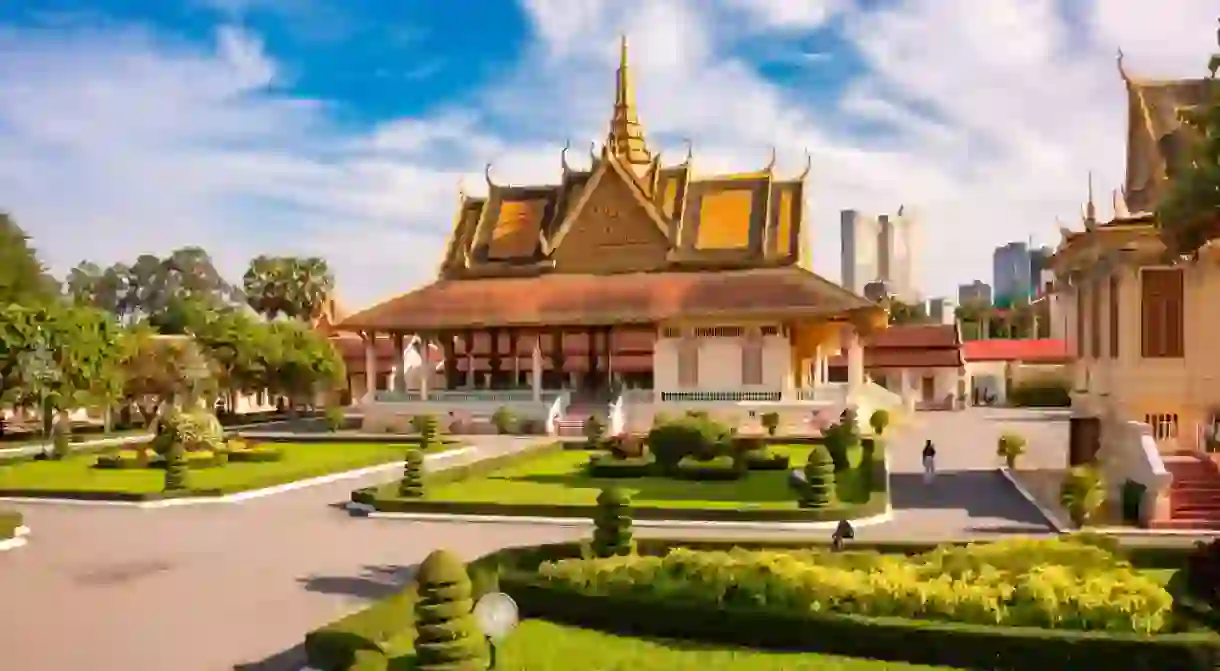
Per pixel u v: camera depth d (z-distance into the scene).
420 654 12.12
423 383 57.34
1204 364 26.05
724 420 50.97
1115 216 29.06
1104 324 28.36
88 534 25.14
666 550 20.16
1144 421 26.39
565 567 16.86
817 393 51.12
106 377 49.62
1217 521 22.83
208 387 61.31
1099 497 23.47
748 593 15.24
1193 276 26.11
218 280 143.75
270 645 15.20
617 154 65.31
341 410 58.97
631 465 34.03
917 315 128.50
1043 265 35.94
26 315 46.75
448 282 63.44
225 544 23.59
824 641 14.36
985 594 14.38
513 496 29.39
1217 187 16.48
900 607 14.54
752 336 53.78
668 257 60.00
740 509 25.27
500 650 14.30
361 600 17.97
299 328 70.56
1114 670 12.98
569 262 62.00
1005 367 87.69
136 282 139.38
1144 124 30.03
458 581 12.30
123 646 15.24
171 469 31.34
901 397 72.25
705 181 62.19
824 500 25.61
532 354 60.97
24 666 14.33
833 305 51.94
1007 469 35.50
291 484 34.00
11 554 22.58
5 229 57.28
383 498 28.12
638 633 15.35
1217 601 14.53
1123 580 14.69
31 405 48.72
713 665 13.64
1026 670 13.29
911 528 24.20
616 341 67.94
